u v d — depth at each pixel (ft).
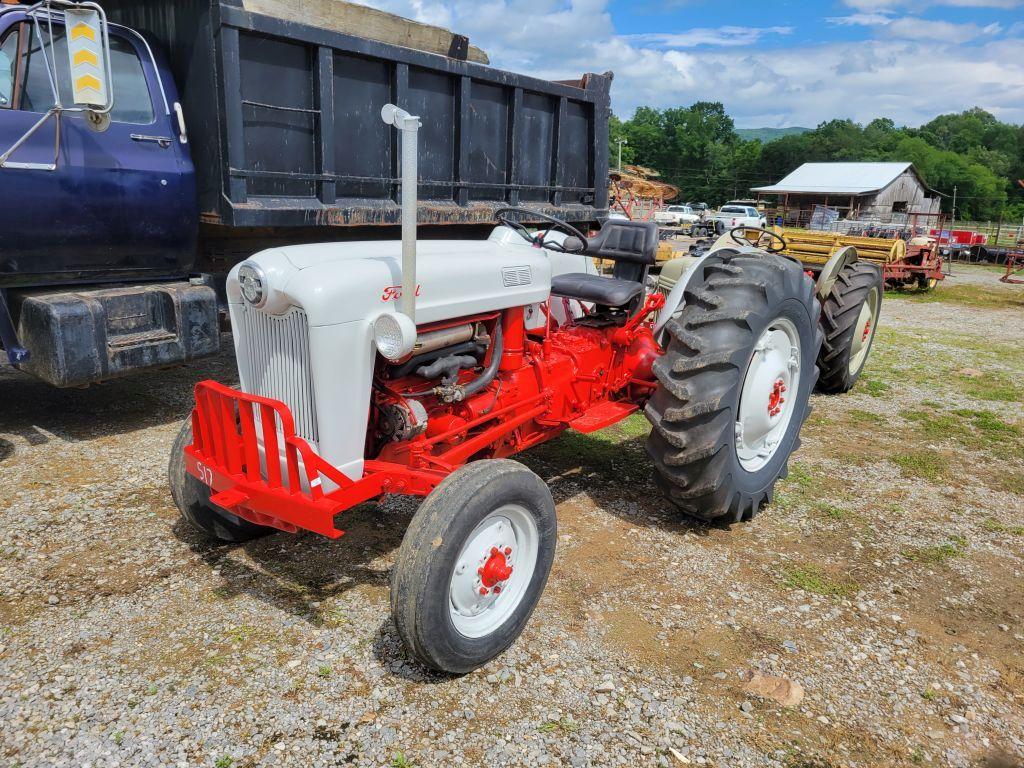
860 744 7.73
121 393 18.35
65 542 11.11
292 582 10.24
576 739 7.61
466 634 8.35
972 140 398.21
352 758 7.25
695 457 10.92
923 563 11.44
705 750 7.54
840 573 11.05
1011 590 10.77
